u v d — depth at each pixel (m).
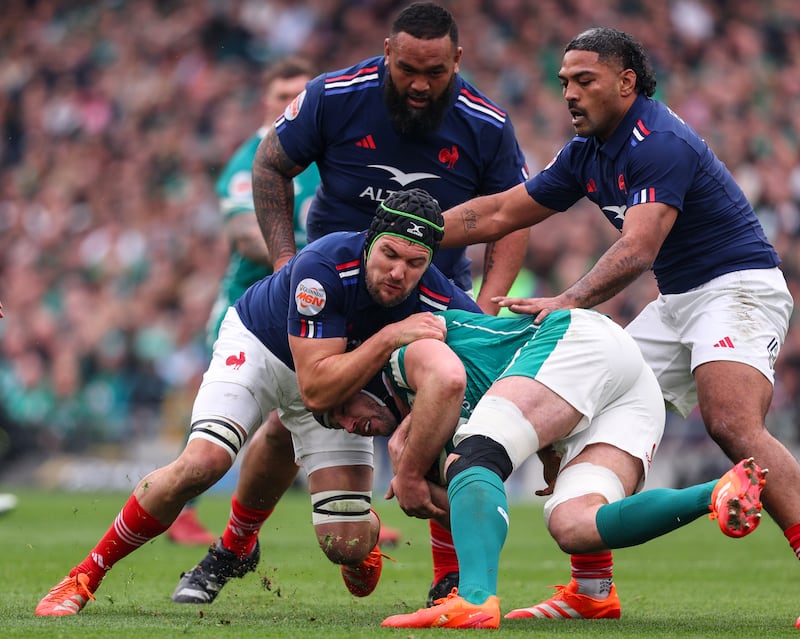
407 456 14.71
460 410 14.70
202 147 68.44
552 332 15.28
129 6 75.62
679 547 32.53
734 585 22.64
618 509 14.22
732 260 18.02
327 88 19.83
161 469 16.72
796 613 17.75
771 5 71.38
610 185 17.97
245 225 26.98
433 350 14.77
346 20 72.12
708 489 13.35
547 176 18.86
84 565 16.72
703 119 66.12
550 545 32.44
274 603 19.11
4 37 76.75
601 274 16.84
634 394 15.61
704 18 70.38
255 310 17.44
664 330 18.72
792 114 67.31
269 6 72.75
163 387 59.09
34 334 63.56
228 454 16.66
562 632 14.26
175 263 63.19
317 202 20.84
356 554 17.72
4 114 74.00
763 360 17.55
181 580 19.25
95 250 66.12
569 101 17.66
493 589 13.86
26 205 70.38
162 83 71.44
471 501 14.00
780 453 16.97
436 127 19.38
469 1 69.62
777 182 64.19
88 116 71.94
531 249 58.06
